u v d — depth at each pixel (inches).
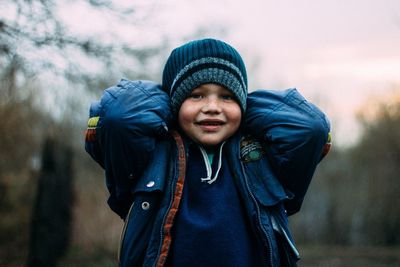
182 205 74.4
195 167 76.8
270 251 73.0
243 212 75.4
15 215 499.2
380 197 884.0
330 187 1011.3
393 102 855.1
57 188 469.7
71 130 441.4
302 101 78.8
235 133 80.1
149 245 72.7
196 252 71.8
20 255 491.8
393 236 905.5
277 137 75.8
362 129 901.2
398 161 860.0
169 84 80.5
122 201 79.7
